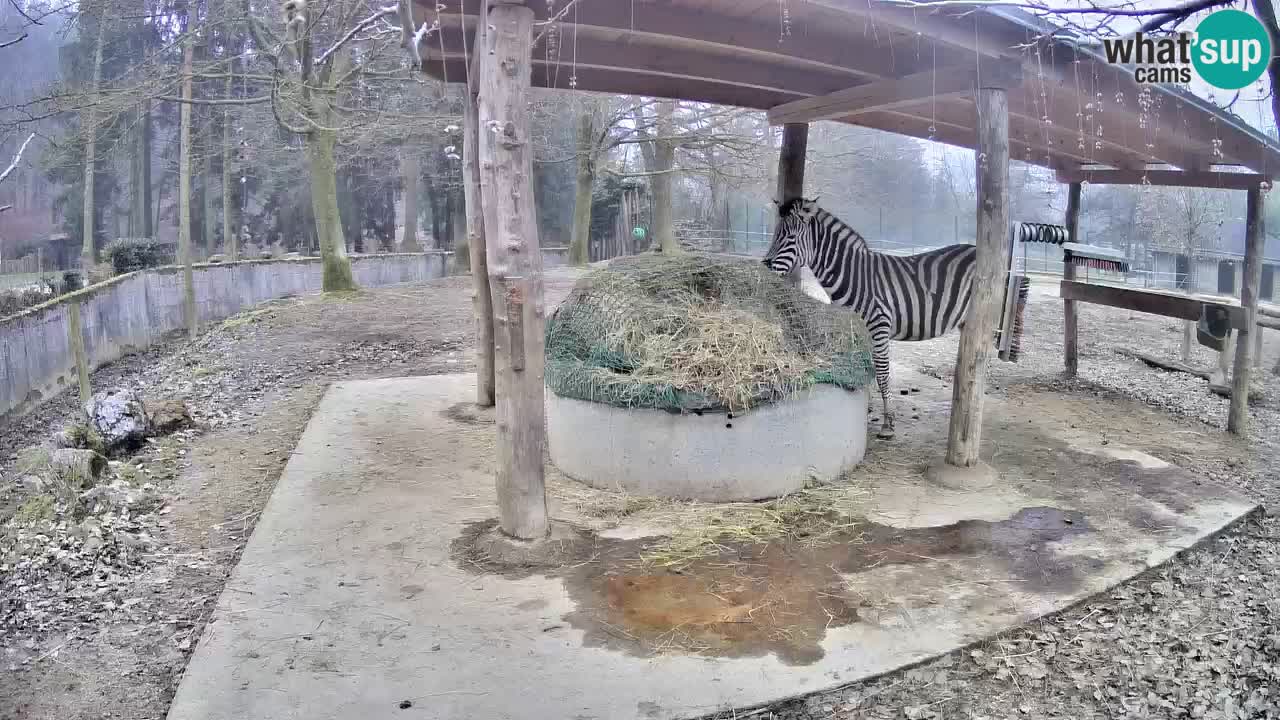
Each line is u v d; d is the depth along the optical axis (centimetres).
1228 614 407
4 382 917
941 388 900
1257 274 752
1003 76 538
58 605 427
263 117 1702
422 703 327
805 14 502
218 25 1346
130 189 3105
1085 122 646
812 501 543
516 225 436
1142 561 461
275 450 689
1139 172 884
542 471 469
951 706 335
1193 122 618
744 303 591
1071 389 929
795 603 409
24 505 561
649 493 547
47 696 349
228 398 888
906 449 666
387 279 2177
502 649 367
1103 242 2392
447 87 1541
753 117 2453
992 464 635
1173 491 577
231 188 2827
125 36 1736
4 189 2648
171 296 1488
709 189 3222
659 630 383
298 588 425
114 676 364
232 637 376
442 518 518
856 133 2753
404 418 755
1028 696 343
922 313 715
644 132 2227
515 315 446
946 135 847
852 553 469
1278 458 687
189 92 1372
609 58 604
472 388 873
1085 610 412
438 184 2586
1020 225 796
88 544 492
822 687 339
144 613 419
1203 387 959
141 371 1174
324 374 1005
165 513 552
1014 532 501
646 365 543
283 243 3250
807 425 559
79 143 1464
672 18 498
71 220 2948
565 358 587
